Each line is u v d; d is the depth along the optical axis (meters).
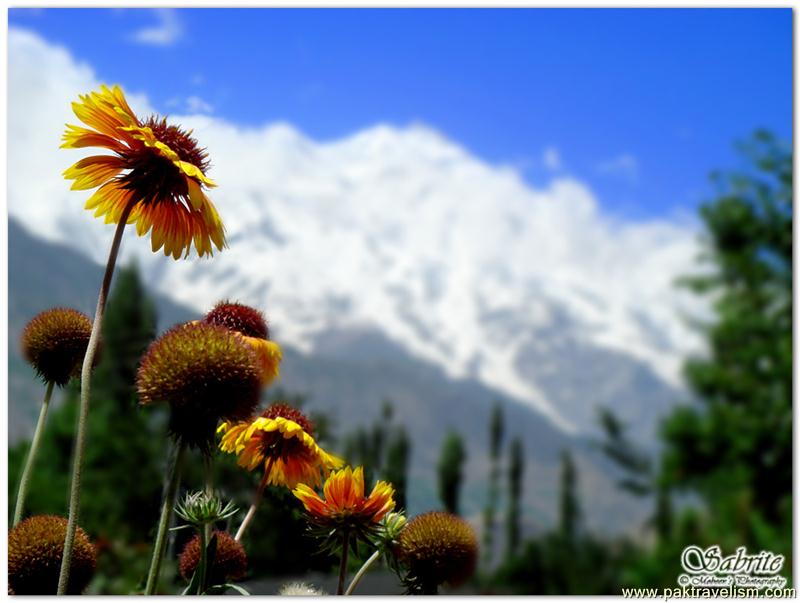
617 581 20.23
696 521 16.34
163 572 2.62
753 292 19.47
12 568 1.94
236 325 3.46
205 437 1.74
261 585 2.50
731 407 17.81
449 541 2.12
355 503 2.15
